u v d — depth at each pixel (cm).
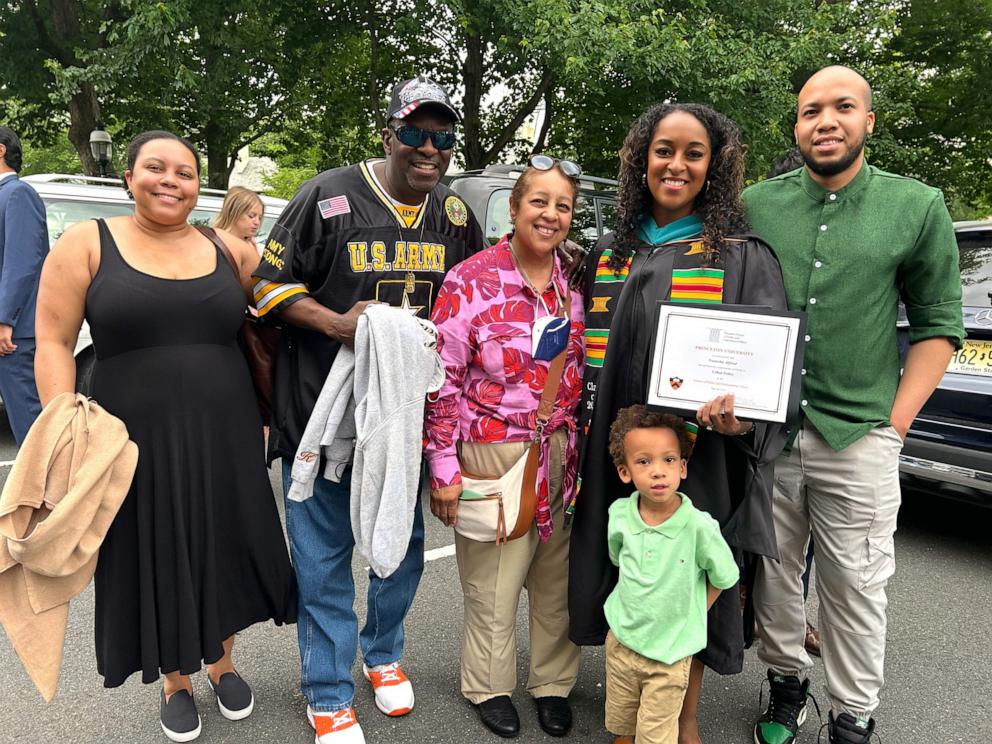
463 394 223
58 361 198
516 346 215
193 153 205
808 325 213
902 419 212
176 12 967
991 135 1614
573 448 227
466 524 221
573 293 227
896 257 207
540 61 1182
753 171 1065
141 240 205
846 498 214
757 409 188
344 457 214
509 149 1500
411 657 279
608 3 981
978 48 1565
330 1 1250
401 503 203
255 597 222
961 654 290
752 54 1009
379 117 1333
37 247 382
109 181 535
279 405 224
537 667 241
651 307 207
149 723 234
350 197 216
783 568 228
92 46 1257
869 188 212
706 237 204
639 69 966
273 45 1263
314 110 1497
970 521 445
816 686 271
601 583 217
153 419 198
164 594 202
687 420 208
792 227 218
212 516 206
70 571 186
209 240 217
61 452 187
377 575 208
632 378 210
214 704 245
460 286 217
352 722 227
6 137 396
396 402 200
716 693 261
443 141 209
